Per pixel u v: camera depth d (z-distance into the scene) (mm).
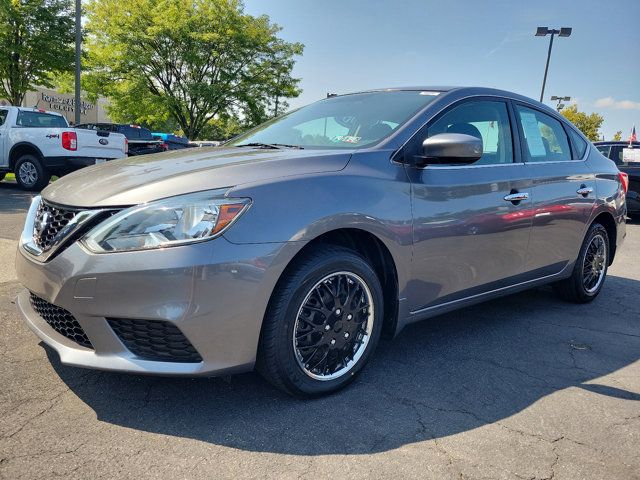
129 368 2312
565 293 4598
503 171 3541
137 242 2254
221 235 2283
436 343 3578
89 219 2361
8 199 9125
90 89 26156
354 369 2811
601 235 4637
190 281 2225
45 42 19234
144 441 2260
